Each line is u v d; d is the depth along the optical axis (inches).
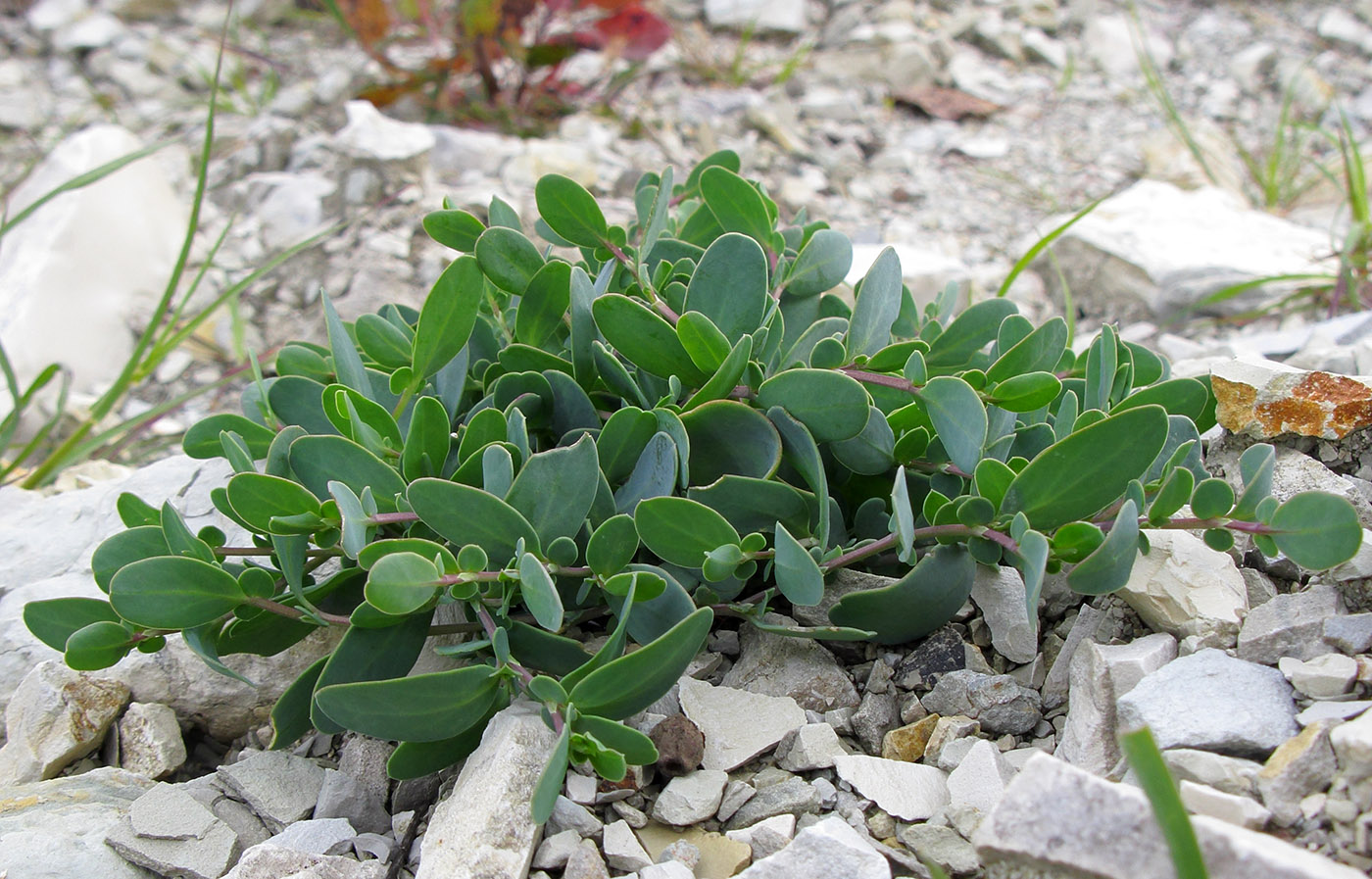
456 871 15.1
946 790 16.2
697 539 16.3
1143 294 28.6
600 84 39.2
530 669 17.1
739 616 18.0
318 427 19.0
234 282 29.5
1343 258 26.4
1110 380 17.6
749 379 17.3
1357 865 14.4
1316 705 15.4
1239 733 15.3
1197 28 43.9
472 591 16.0
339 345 17.3
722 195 18.9
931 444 17.6
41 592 19.5
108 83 40.9
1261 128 38.4
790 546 16.0
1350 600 16.5
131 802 17.0
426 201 30.4
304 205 30.6
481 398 19.4
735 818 16.1
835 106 38.6
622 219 29.9
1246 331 27.2
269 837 16.8
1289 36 43.3
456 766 17.3
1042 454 16.0
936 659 17.4
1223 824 14.0
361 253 29.1
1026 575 15.7
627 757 15.6
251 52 40.6
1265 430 18.0
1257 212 31.8
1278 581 17.4
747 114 37.0
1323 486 17.5
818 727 16.7
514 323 19.2
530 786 15.6
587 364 17.9
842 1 44.6
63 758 17.8
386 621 16.6
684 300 18.5
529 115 36.7
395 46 41.3
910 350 17.3
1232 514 16.2
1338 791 14.7
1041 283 30.5
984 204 33.9
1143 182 33.1
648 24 35.8
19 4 45.3
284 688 18.4
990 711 16.8
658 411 17.0
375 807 17.0
